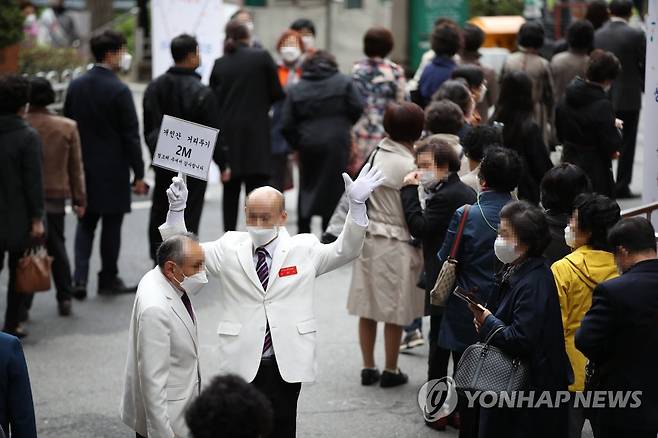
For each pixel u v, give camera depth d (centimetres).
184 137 1125
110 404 1420
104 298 1909
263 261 1049
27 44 3616
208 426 623
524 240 977
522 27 2056
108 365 1570
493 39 3338
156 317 973
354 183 1040
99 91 1850
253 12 3203
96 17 5906
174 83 1808
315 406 1402
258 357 1027
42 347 1644
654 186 1426
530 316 959
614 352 945
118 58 1883
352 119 2036
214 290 1958
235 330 1034
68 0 5831
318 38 3167
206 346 1638
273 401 1034
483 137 1296
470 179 1313
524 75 1470
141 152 1886
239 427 622
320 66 2034
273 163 2378
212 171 2856
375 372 1473
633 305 921
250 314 1034
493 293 1040
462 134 1443
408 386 1469
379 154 1405
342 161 2027
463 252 1156
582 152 1697
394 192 1393
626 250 944
